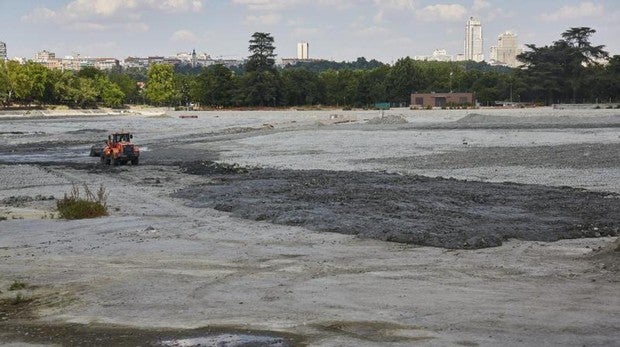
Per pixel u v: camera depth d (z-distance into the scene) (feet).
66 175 154.30
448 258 62.18
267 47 638.53
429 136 245.45
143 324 42.63
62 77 615.16
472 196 102.94
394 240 71.00
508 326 40.40
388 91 650.84
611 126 269.03
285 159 182.09
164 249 68.49
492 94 613.52
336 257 63.26
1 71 542.16
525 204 94.79
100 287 52.49
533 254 63.77
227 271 57.67
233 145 234.79
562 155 162.50
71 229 82.12
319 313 44.21
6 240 75.97
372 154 187.42
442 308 44.73
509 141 212.64
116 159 174.50
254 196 106.52
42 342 39.60
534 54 594.24
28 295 50.65
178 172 156.35
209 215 92.27
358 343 37.99
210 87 645.51
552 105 542.16
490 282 52.11
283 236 75.31
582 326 40.04
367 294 48.85
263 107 629.92
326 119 378.12
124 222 86.63
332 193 107.45
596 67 597.11
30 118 491.72
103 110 598.75
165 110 630.74
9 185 138.31
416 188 113.39
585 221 81.10
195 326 41.98
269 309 45.44
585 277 53.01
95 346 38.58
